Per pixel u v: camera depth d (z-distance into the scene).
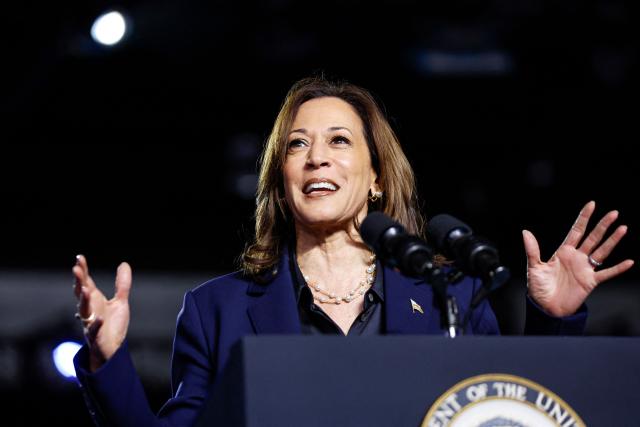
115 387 5.57
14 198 19.11
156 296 18.94
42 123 19.14
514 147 20.58
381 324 6.70
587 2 18.36
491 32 18.89
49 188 19.30
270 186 7.27
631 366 5.07
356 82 19.12
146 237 19.36
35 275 18.61
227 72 19.14
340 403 4.78
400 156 7.34
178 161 19.89
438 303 5.84
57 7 16.83
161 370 18.39
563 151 20.53
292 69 19.06
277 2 18.39
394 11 18.64
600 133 20.27
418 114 19.86
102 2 17.09
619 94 19.64
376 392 4.82
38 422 17.22
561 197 20.61
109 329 5.63
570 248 6.39
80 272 5.52
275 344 4.79
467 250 5.84
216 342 6.62
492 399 4.89
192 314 6.76
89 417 17.30
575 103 19.94
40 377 17.50
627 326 19.45
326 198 6.81
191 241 19.48
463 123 20.22
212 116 19.80
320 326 6.68
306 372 4.79
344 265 6.90
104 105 19.28
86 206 19.36
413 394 4.85
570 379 5.01
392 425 4.80
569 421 4.93
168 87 19.30
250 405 4.70
